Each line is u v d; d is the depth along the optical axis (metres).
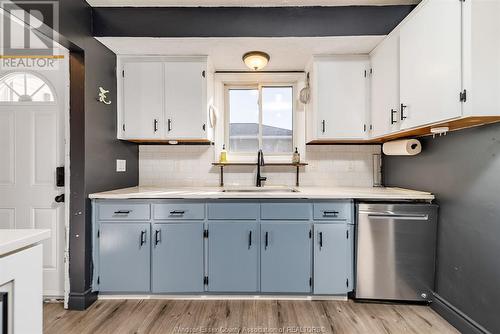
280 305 1.99
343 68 2.30
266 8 2.02
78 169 1.94
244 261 2.04
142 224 2.04
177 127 2.33
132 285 2.04
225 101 2.82
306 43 2.11
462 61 1.31
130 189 2.37
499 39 1.27
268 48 2.20
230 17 2.02
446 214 1.81
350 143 2.65
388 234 1.94
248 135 2.83
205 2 1.98
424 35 1.59
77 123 1.93
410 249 1.93
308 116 2.53
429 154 2.00
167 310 1.92
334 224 2.01
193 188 2.51
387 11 1.99
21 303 0.79
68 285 1.95
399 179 2.40
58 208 2.09
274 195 2.01
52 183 2.09
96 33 2.00
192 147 2.71
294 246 2.02
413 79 1.69
